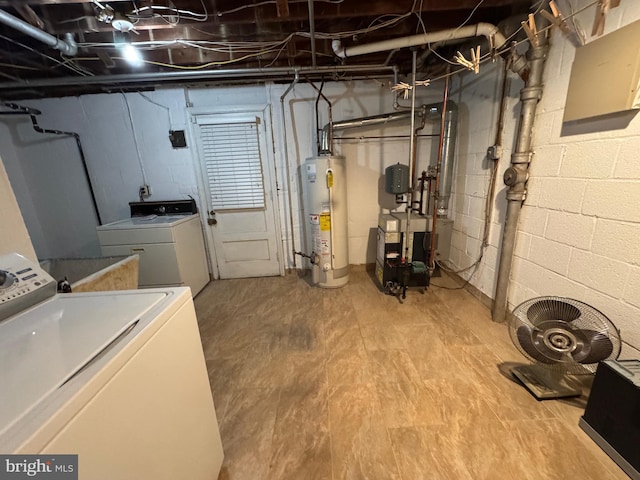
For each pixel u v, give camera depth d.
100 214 3.23
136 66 2.48
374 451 1.22
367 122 2.71
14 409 0.49
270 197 3.20
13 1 1.46
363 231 3.34
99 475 0.55
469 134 2.58
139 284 2.65
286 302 2.71
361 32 1.90
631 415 1.05
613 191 1.34
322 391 1.57
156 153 3.05
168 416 0.80
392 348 1.92
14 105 2.68
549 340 1.35
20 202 3.10
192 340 0.96
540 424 1.31
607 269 1.39
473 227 2.57
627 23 1.21
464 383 1.58
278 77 2.73
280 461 1.20
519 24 1.74
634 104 1.19
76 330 0.75
